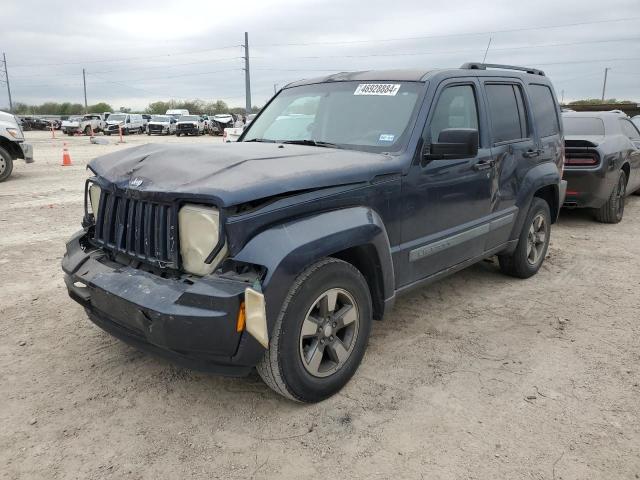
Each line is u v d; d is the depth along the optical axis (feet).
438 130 13.21
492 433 9.86
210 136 147.02
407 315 15.30
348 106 14.03
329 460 9.12
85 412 10.41
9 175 41.63
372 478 8.71
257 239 9.37
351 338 11.18
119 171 11.40
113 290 9.92
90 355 12.68
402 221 12.25
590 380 11.76
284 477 8.74
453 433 9.86
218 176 9.85
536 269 18.99
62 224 26.27
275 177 9.78
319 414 10.41
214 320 8.92
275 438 9.69
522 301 16.52
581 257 21.58
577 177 26.13
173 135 147.74
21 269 19.02
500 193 15.78
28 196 34.47
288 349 9.78
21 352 12.81
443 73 13.96
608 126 28.48
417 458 9.18
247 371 9.75
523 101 17.29
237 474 8.79
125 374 11.83
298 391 10.21
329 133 13.76
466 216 14.39
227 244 9.29
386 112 13.32
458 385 11.51
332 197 10.50
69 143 100.27
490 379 11.77
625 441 9.64
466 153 11.91
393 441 9.62
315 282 10.00
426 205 12.85
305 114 14.75
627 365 12.46
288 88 16.63
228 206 9.02
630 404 10.83
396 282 12.48
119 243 10.93
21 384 11.37
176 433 9.81
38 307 15.57
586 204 26.86
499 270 19.61
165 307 9.11
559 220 29.30
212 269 9.46
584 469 8.92
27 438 9.61
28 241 22.88
